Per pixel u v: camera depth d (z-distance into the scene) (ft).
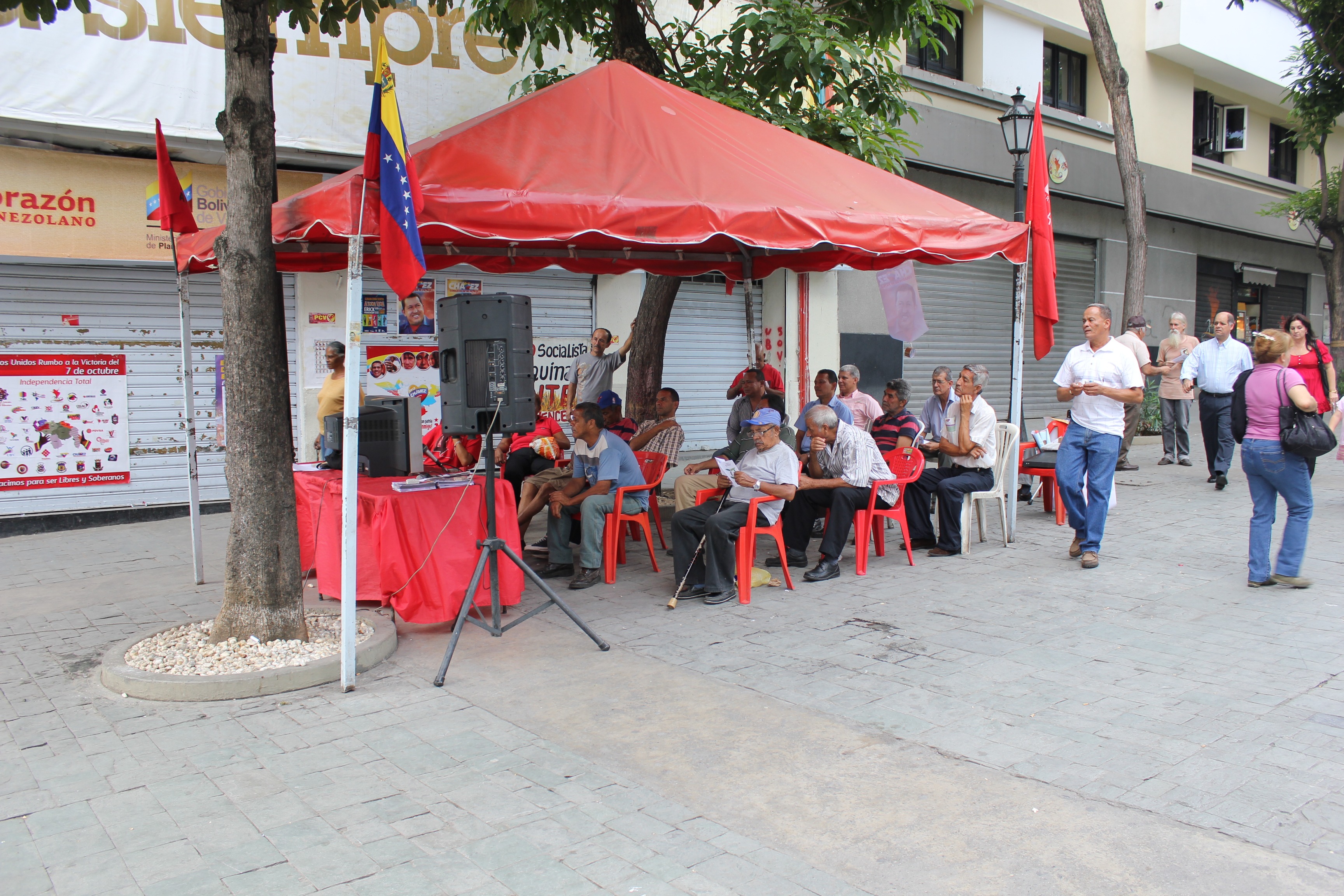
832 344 44.57
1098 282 56.18
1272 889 8.67
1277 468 18.83
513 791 11.02
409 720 13.26
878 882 8.98
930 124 43.19
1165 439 39.29
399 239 13.67
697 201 17.40
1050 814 10.21
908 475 22.53
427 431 34.30
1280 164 75.61
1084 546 21.84
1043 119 50.80
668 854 9.57
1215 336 32.14
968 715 13.07
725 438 44.47
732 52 28.22
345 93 31.55
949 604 18.85
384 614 17.94
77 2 17.01
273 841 9.91
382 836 10.00
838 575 21.42
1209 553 22.89
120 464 29.12
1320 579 20.16
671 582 21.35
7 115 26.21
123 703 14.08
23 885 9.11
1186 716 12.84
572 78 20.77
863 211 19.94
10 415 27.40
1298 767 11.21
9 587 21.35
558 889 8.94
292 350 32.27
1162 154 59.77
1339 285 50.26
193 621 18.28
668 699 13.91
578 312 38.60
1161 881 8.86
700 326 43.11
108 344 28.73
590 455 21.25
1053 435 28.53
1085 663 15.14
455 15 33.19
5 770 11.76
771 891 8.87
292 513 16.05
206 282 30.25
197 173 29.71
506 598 18.29
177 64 28.68
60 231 27.48
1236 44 60.90
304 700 14.10
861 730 12.64
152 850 9.74
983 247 22.18
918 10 26.91
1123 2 56.13
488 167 16.52
